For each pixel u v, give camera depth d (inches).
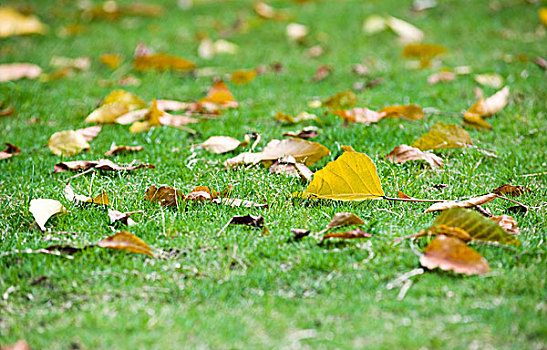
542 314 121.1
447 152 135.2
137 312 121.8
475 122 138.7
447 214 125.4
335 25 187.3
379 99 144.6
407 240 125.6
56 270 124.1
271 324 121.0
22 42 176.9
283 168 132.4
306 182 131.4
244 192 130.6
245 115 142.3
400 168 132.6
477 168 133.3
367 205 129.1
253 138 137.8
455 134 134.3
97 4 220.2
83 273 124.0
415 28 175.2
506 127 138.7
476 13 189.8
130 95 142.0
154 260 124.8
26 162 135.1
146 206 129.3
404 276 123.2
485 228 124.9
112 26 195.2
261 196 130.0
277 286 123.1
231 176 131.9
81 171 133.7
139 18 204.1
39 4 222.8
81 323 121.3
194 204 129.4
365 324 120.8
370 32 177.2
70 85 149.5
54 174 133.5
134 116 140.6
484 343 119.8
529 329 120.3
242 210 128.8
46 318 121.6
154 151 136.3
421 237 125.7
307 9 208.1
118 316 121.5
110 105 140.9
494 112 140.3
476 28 176.4
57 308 122.2
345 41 172.9
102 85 149.5
